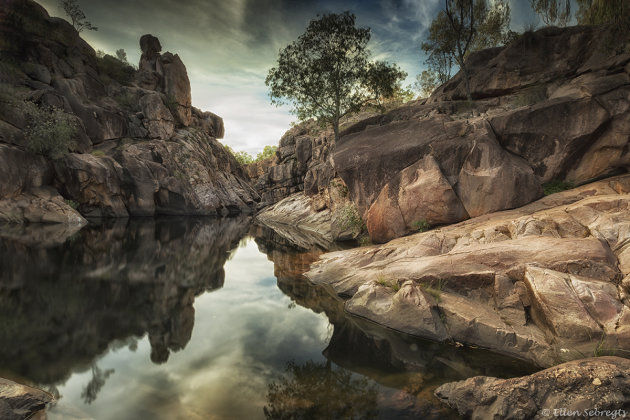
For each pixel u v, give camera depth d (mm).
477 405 3604
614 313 4934
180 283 9477
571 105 11539
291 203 35781
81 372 4379
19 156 24625
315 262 12125
